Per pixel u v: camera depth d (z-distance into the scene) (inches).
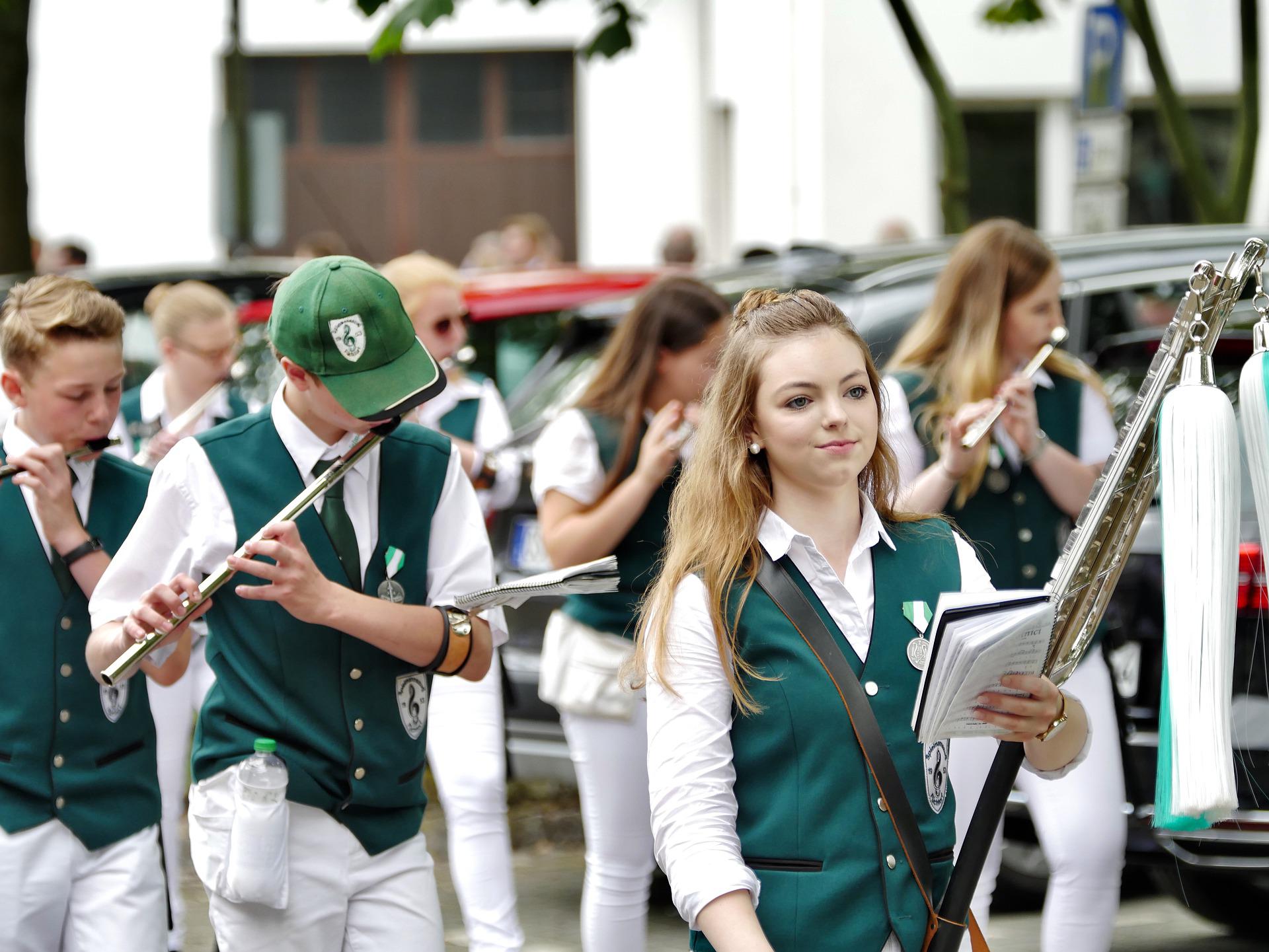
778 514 151.8
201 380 316.8
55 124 1016.2
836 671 145.7
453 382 320.2
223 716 177.8
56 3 1010.1
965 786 223.5
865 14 839.7
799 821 143.9
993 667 131.7
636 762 237.1
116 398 202.2
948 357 240.8
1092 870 221.3
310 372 171.8
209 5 1027.9
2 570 193.9
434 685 255.1
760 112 906.1
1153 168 881.5
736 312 158.1
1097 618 146.5
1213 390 129.0
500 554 339.3
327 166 1069.8
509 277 473.7
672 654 148.5
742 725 147.6
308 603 169.6
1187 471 126.1
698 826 143.9
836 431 146.9
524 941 287.7
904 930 142.3
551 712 326.6
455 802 250.8
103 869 195.5
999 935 288.8
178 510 180.1
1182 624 123.1
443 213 1075.3
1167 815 122.0
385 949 178.9
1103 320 315.0
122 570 180.7
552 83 1066.7
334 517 178.5
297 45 1050.7
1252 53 486.6
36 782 191.5
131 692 199.2
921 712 135.0
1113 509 142.2
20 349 196.5
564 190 1071.6
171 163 1028.5
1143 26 487.5
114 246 1026.7
